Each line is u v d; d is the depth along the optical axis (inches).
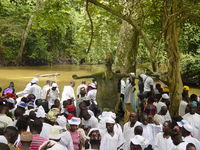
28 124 207.0
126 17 361.7
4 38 1263.5
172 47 378.6
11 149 181.8
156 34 561.0
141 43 735.1
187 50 779.4
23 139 163.0
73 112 310.2
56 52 1496.1
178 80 379.9
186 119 288.4
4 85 791.7
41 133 217.8
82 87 402.9
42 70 1202.6
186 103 355.6
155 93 418.0
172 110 378.0
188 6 362.6
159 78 381.7
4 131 197.2
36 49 1397.6
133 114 259.3
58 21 459.2
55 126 208.8
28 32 1269.7
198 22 492.7
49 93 424.8
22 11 1202.6
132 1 388.2
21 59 1359.5
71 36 1472.7
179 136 224.5
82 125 267.6
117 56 552.4
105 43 705.6
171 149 223.9
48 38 1451.8
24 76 976.9
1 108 250.7
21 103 282.0
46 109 328.2
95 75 285.9
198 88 818.2
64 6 493.4
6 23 1226.6
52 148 157.0
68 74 1080.8
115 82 286.0
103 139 229.5
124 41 542.0
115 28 630.5
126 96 403.2
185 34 692.7
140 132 226.5
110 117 232.5
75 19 1315.2
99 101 288.8
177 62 380.8
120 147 242.7
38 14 450.6
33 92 431.5
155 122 270.7
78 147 223.5
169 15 358.3
